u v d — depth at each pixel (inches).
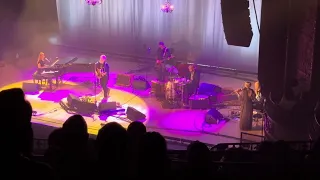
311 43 429.1
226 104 669.9
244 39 446.0
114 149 176.4
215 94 667.4
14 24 919.7
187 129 575.2
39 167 130.6
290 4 436.1
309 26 426.9
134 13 997.2
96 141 191.6
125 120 604.1
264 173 224.8
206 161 188.9
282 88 473.7
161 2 959.0
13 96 134.2
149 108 652.1
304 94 442.3
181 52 946.1
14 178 127.7
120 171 177.5
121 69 884.6
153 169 174.6
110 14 1025.5
